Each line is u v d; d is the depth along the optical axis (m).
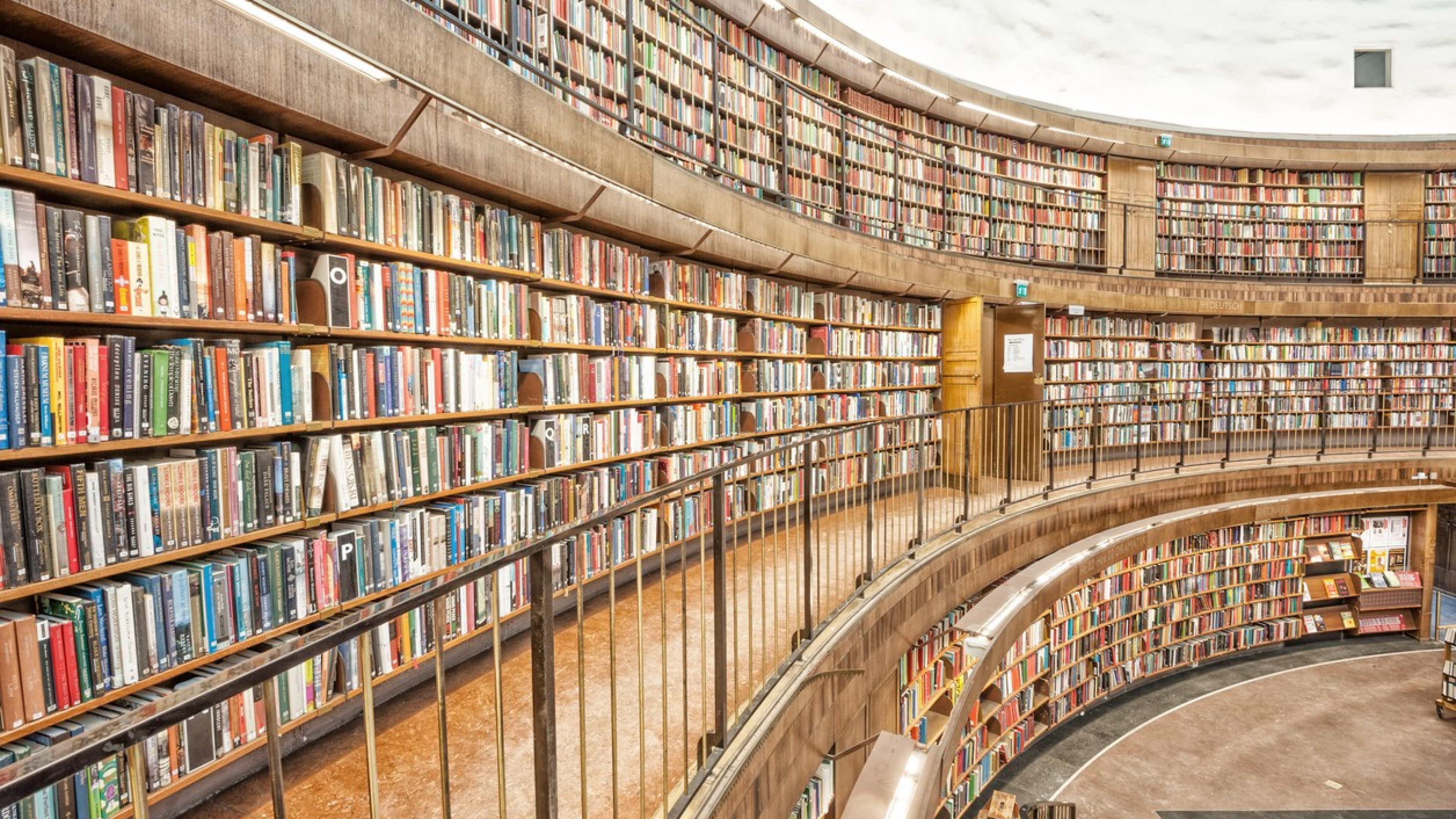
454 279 3.15
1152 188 10.51
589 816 2.24
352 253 2.78
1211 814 6.88
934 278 7.27
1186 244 10.74
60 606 1.87
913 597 4.49
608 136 3.41
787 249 5.34
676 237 4.60
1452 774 7.41
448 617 3.09
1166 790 7.30
